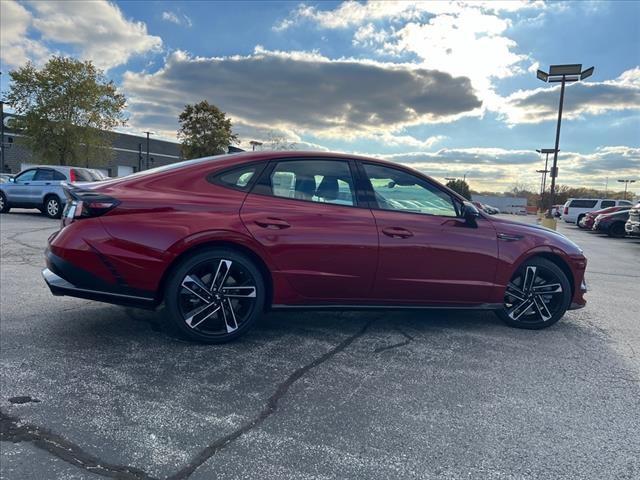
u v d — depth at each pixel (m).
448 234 4.03
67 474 2.10
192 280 3.53
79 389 2.90
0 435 2.38
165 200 3.47
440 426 2.62
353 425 2.61
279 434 2.49
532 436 2.55
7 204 15.35
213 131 35.16
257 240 3.56
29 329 3.95
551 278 4.45
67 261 3.34
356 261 3.78
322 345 3.82
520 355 3.76
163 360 3.39
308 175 3.86
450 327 4.43
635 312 5.37
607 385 3.23
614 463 2.33
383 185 4.02
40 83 27.25
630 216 16.45
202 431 2.50
